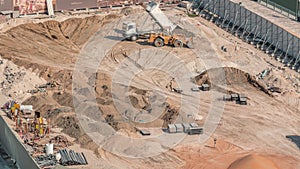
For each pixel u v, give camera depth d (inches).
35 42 4549.7
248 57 4323.3
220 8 4916.3
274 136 3496.6
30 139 3336.6
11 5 4916.3
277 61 4296.3
